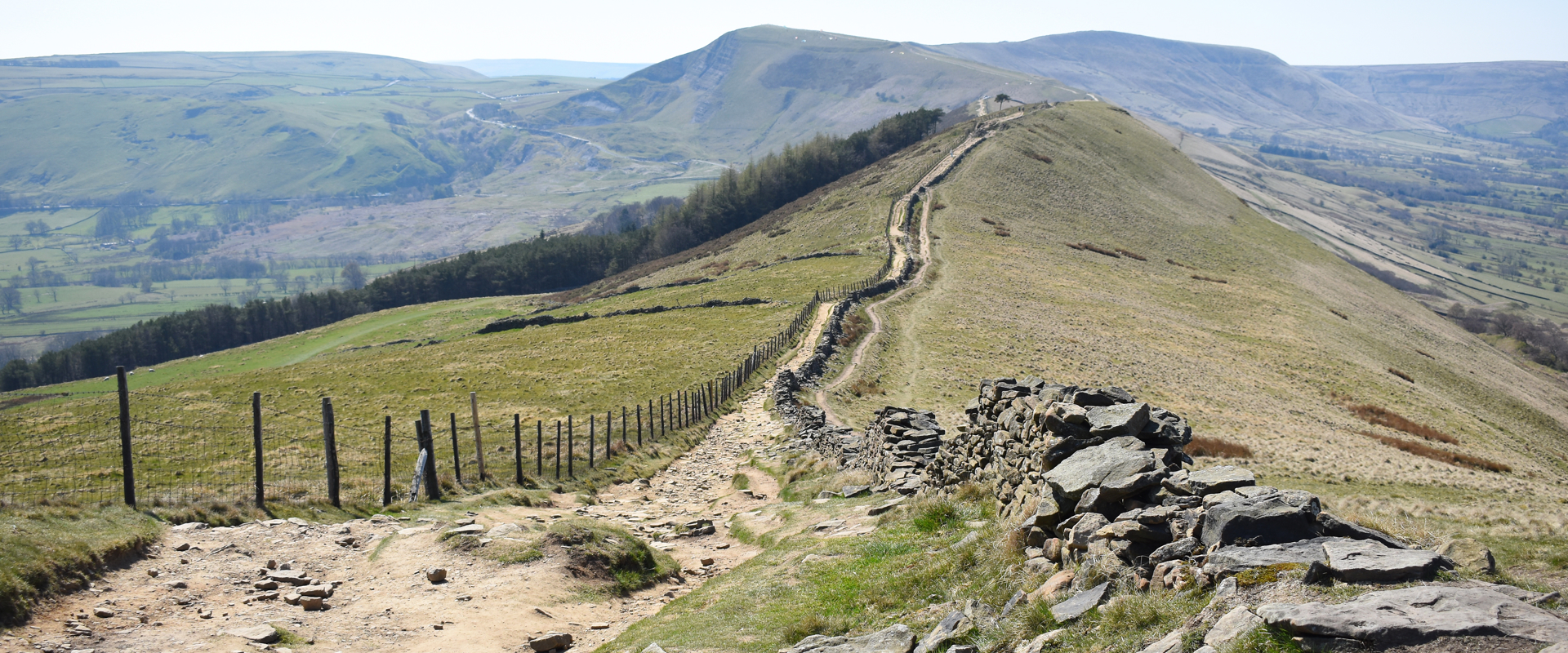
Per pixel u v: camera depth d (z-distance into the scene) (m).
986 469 14.87
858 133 195.25
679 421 39.28
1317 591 6.11
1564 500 37.19
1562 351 137.62
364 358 76.62
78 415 53.12
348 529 16.61
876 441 22.77
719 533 19.47
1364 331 87.12
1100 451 9.97
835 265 89.25
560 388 55.16
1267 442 42.38
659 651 10.14
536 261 174.75
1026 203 118.12
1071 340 62.41
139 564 13.02
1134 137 177.62
